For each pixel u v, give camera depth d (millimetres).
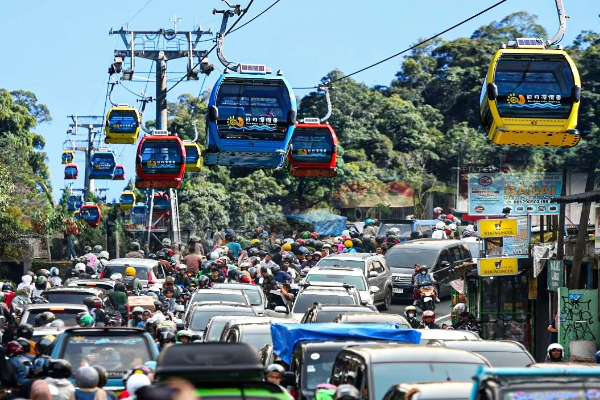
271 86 76000
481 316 83250
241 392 26062
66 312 63062
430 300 96188
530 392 24344
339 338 44406
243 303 78750
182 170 110188
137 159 109750
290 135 75875
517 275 82562
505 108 65688
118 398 38062
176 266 107938
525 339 82125
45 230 173250
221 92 75500
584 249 73062
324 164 93125
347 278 90688
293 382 38969
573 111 65812
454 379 34562
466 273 86875
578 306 70438
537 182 98312
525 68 66312
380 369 34781
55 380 35500
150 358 41250
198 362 27250
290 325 45219
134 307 75062
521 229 80438
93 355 41125
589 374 24859
